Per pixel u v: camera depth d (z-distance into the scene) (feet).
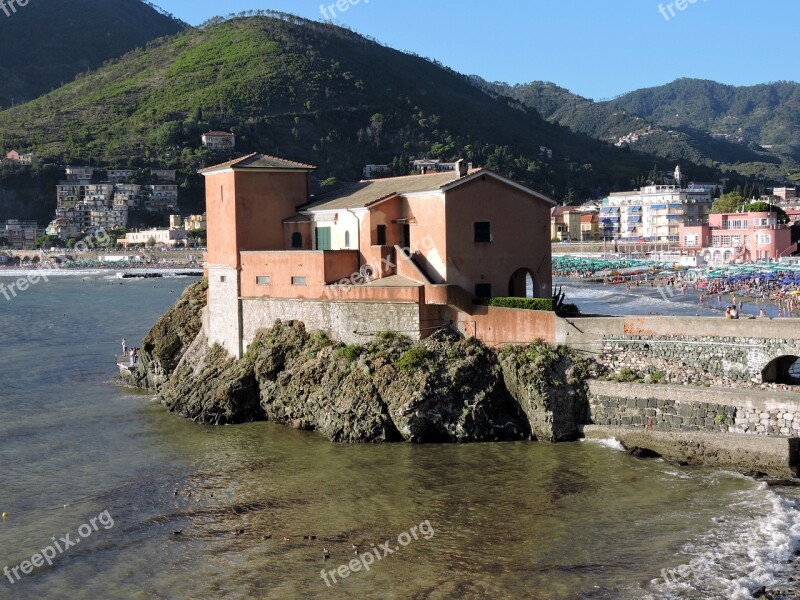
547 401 170.30
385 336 190.39
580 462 157.17
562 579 112.68
